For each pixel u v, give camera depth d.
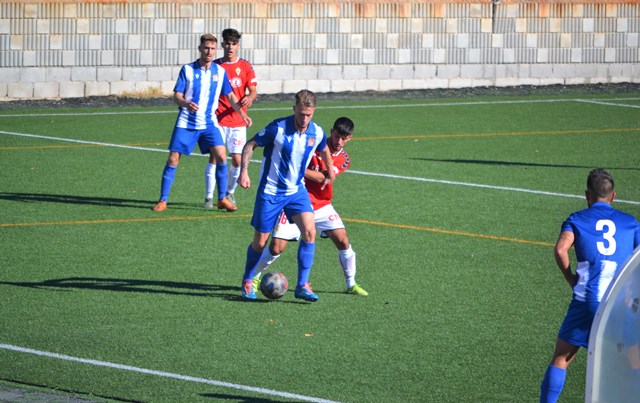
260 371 22.56
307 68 78.62
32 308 26.88
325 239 35.09
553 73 84.81
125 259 31.98
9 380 21.61
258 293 28.72
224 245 34.09
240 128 39.69
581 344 19.17
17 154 50.78
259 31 76.81
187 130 38.44
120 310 26.84
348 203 40.78
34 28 71.38
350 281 28.64
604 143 57.12
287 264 31.86
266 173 26.95
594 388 16.75
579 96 78.81
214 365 22.89
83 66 73.19
